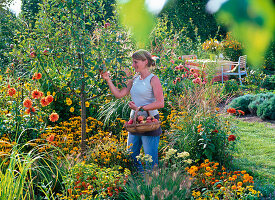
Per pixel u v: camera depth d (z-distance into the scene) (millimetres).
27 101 3771
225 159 4070
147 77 3162
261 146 4977
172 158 3688
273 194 3232
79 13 3572
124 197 2740
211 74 8414
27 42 3916
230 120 4617
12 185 2279
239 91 8742
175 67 6074
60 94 5000
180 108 4762
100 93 3883
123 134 4242
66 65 3730
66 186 2635
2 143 3434
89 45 3611
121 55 3793
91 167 2932
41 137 3895
